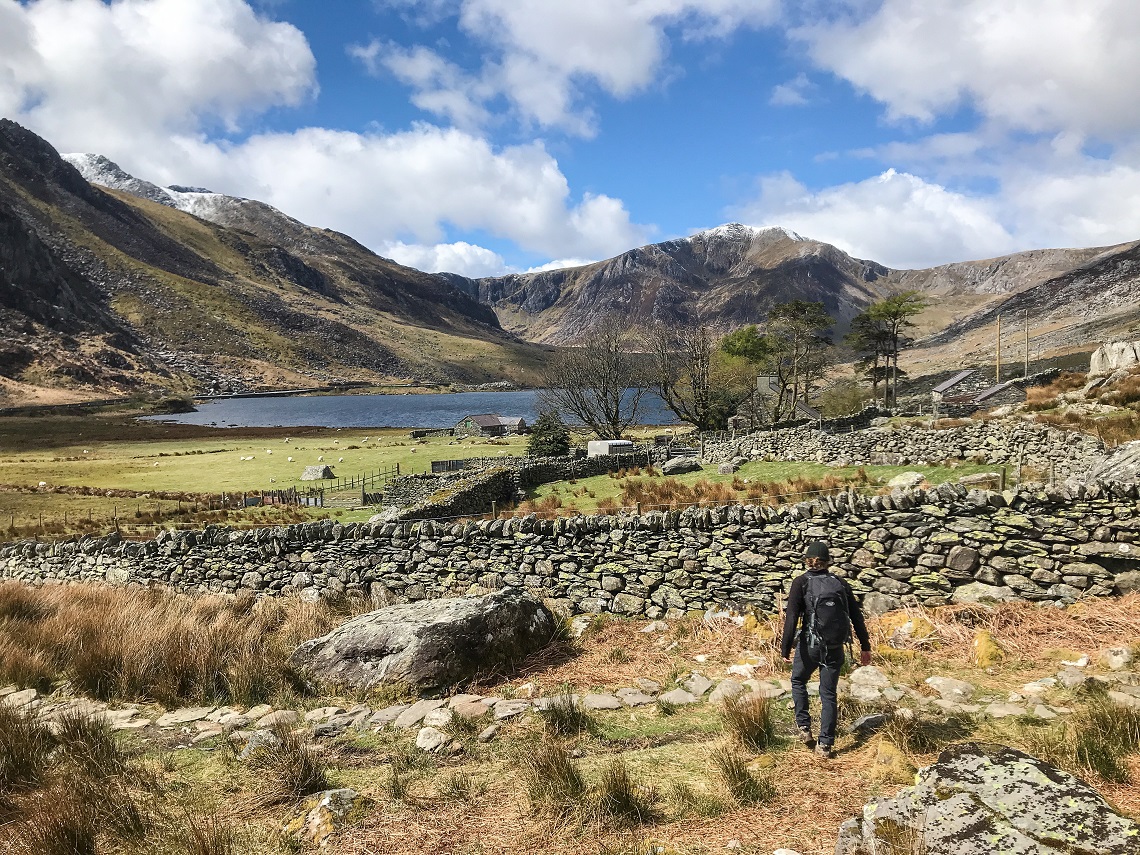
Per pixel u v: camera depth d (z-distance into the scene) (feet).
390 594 40.14
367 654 25.90
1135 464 38.40
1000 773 11.20
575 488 97.19
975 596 28.22
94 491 136.87
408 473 155.33
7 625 32.37
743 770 14.89
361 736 20.18
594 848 13.05
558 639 29.78
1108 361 107.96
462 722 20.18
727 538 33.09
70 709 22.72
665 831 13.34
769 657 24.52
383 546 41.09
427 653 24.75
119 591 42.19
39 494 135.64
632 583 34.76
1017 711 17.08
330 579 42.29
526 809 14.76
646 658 26.89
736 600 32.58
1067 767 13.56
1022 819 10.05
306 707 23.61
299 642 30.81
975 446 72.54
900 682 20.39
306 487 141.18
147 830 14.66
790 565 31.78
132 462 203.72
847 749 16.01
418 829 14.33
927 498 29.89
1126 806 11.98
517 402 640.58
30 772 17.28
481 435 275.59
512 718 20.63
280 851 13.79
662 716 19.99
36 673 26.96
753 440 101.24
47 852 13.47
